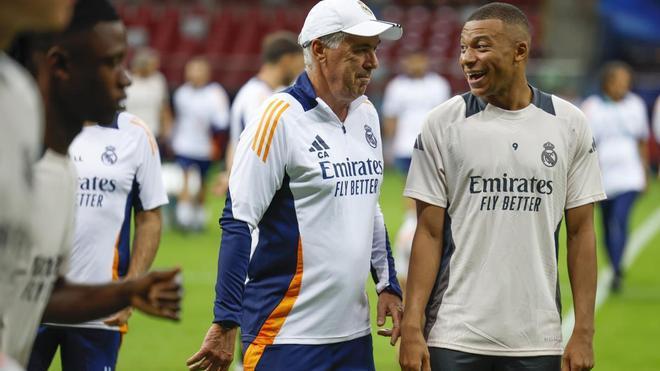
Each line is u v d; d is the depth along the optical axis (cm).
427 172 482
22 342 301
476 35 466
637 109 1220
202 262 1399
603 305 1159
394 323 499
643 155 1231
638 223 1861
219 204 2109
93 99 340
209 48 3012
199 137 1667
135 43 2967
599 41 2969
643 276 1350
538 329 475
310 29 470
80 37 333
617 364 884
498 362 477
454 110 482
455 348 475
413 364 471
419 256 481
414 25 2994
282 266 473
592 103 1227
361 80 470
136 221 580
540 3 3070
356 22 461
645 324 1054
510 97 475
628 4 2897
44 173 309
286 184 469
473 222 475
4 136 257
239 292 458
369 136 491
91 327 543
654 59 2944
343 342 477
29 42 332
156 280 326
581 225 490
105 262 560
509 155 472
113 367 556
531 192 473
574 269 489
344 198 474
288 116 465
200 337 975
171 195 1706
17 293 288
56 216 313
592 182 488
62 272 332
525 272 474
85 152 555
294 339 472
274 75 829
